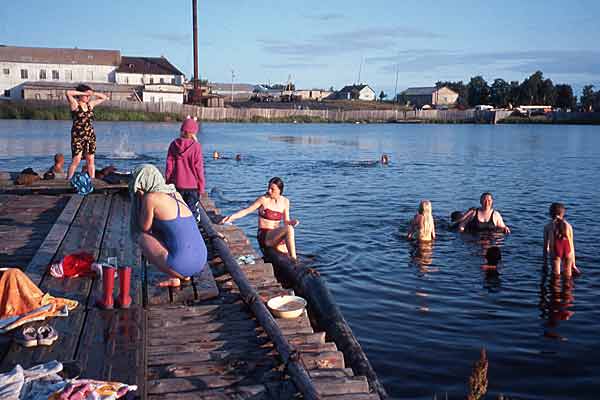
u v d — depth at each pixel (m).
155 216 5.79
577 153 35.44
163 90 76.75
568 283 9.15
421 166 27.22
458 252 11.00
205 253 6.06
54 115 58.94
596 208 16.08
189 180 8.69
